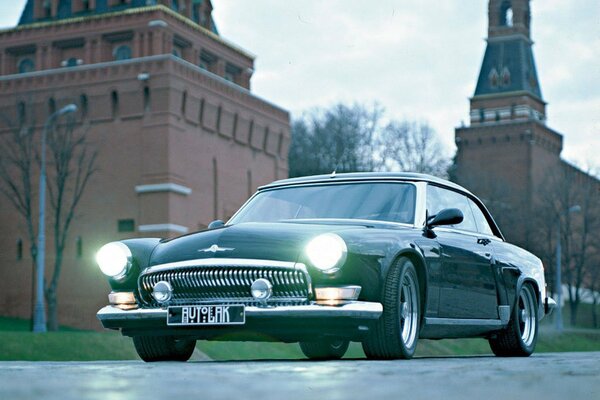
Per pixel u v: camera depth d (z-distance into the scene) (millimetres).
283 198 7031
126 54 55656
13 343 27359
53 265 52875
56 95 53250
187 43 57594
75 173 52844
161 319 5945
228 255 5797
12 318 53156
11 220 54156
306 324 5680
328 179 7082
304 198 6934
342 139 89062
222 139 56000
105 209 51969
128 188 51656
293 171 89375
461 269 6828
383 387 2820
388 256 5918
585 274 80625
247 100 58375
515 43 97688
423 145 87938
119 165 51938
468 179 86000
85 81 52719
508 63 97250
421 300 6328
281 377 3273
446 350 39156
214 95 55156
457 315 6770
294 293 5719
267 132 60469
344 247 5707
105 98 52375
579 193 76000
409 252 6180
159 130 51281
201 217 53688
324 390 2711
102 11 57125
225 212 55812
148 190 51156
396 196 6750
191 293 5887
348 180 6996
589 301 93812
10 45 57438
